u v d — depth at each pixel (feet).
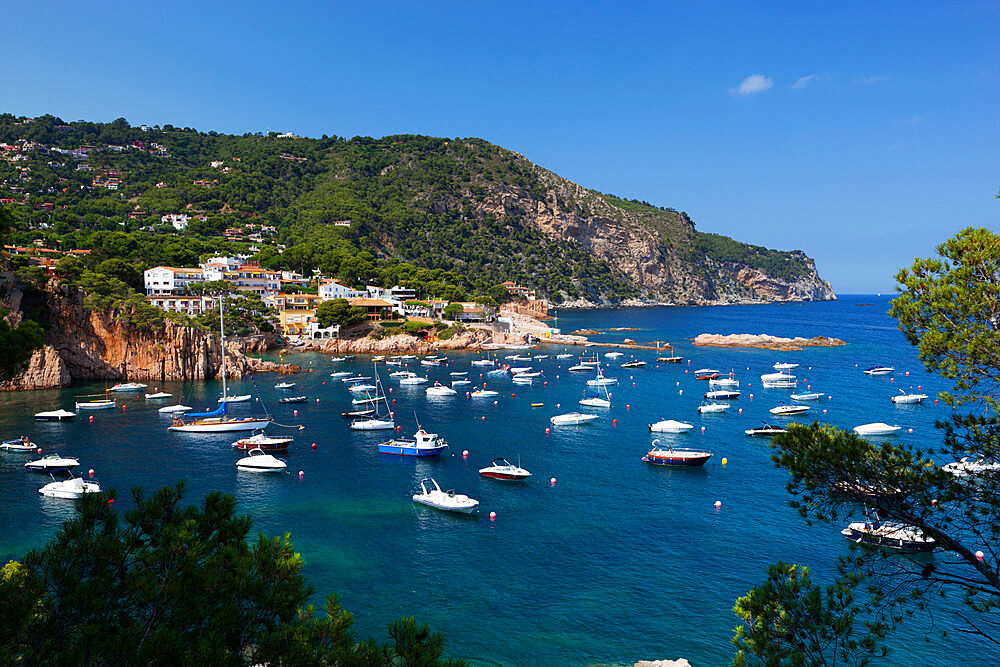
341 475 213.87
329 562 145.89
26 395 352.90
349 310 612.70
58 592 41.86
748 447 248.73
